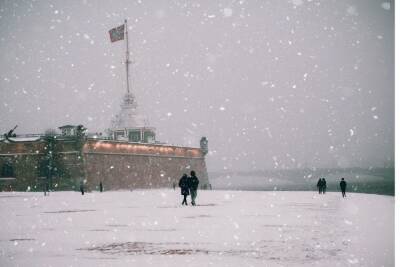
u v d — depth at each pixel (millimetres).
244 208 27297
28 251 12023
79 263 10273
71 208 29500
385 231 15312
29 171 73250
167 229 16344
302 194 55188
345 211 24234
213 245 12562
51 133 76500
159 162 89875
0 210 28031
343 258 10484
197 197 46688
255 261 10211
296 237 13977
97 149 74438
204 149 107000
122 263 10172
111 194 59875
